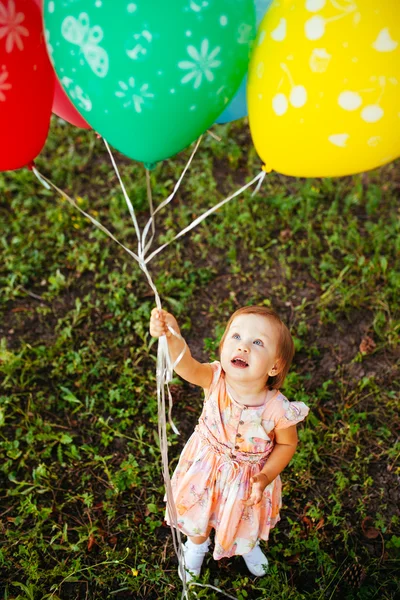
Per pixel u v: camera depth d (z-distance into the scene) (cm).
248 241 462
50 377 380
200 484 252
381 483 331
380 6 196
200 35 200
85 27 201
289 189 500
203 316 418
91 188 510
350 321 411
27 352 395
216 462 249
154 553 301
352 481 332
